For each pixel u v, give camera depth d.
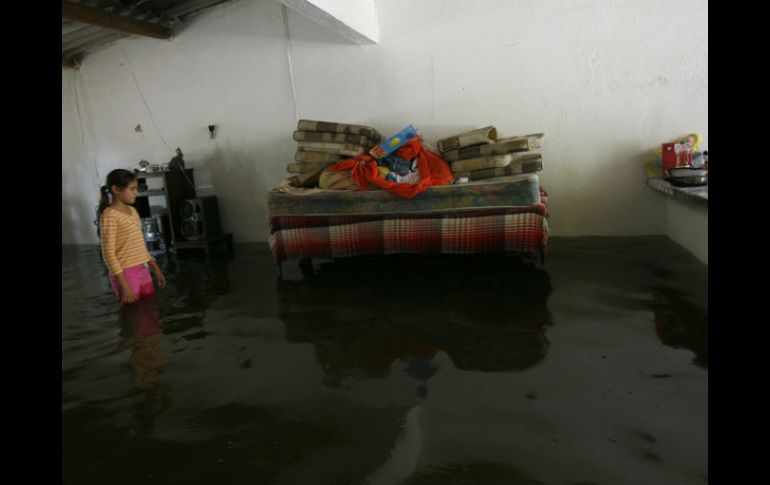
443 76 4.61
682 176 3.40
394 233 3.82
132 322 3.16
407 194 3.71
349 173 4.04
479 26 4.42
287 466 1.62
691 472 1.43
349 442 1.71
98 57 5.87
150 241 5.48
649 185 4.09
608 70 4.15
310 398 2.04
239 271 4.35
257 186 5.56
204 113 5.59
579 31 4.16
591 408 1.79
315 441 1.74
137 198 5.70
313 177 4.36
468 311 2.86
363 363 2.32
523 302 2.91
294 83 5.15
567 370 2.08
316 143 4.35
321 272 4.05
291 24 5.02
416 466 1.55
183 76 5.57
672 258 3.50
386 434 1.74
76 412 2.06
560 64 4.26
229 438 1.80
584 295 2.93
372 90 4.87
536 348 2.31
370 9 4.53
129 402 2.12
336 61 4.94
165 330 2.98
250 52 5.24
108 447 1.80
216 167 5.68
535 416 1.77
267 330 2.85
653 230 4.27
